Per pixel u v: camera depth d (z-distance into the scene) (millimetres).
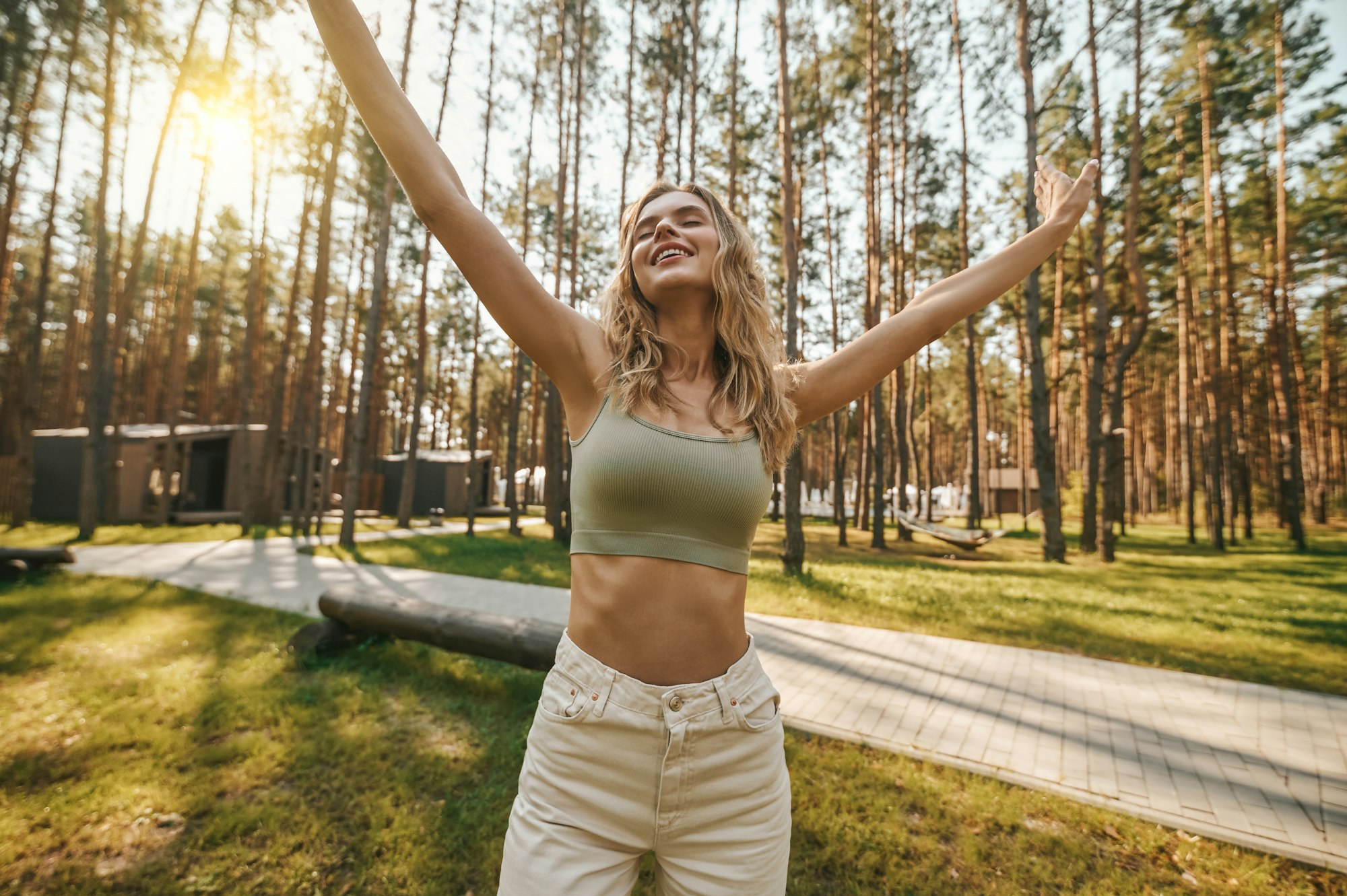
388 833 2963
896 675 5594
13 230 19703
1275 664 6074
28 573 9312
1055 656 6289
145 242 18078
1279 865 2938
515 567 11914
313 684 4859
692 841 1060
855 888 2680
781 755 1165
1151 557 16031
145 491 20594
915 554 16625
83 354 30109
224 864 2768
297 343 31750
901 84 19094
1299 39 16766
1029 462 41562
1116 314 20016
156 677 4914
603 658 1097
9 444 26453
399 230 21656
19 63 14914
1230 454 26109
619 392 1146
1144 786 3590
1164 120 17094
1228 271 20016
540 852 1044
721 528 1116
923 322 1414
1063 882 2748
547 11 17953
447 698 4629
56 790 3291
